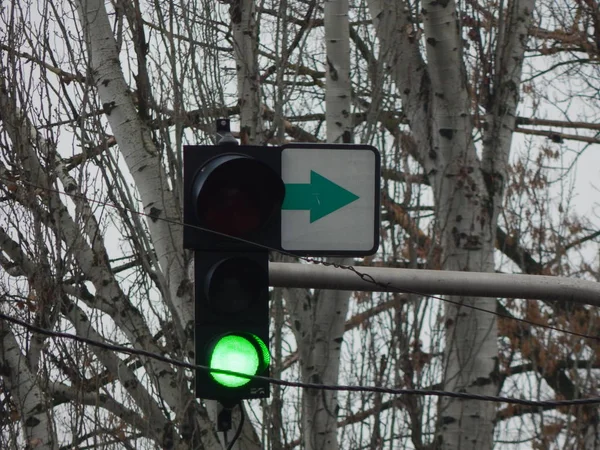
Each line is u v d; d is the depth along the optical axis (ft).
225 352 18.44
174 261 35.73
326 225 20.11
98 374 38.58
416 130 38.01
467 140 36.40
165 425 37.60
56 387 38.42
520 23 38.14
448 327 36.86
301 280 21.17
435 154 37.06
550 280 21.97
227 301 18.45
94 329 38.27
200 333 18.53
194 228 18.47
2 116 39.01
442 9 36.37
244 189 18.44
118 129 36.63
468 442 36.19
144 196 36.14
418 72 38.45
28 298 37.22
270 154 19.67
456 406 36.45
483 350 36.45
